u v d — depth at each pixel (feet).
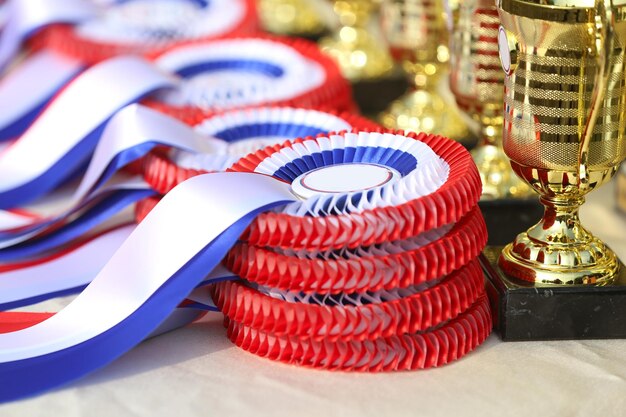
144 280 3.03
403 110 5.05
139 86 4.27
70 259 3.68
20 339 2.98
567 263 3.18
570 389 2.87
